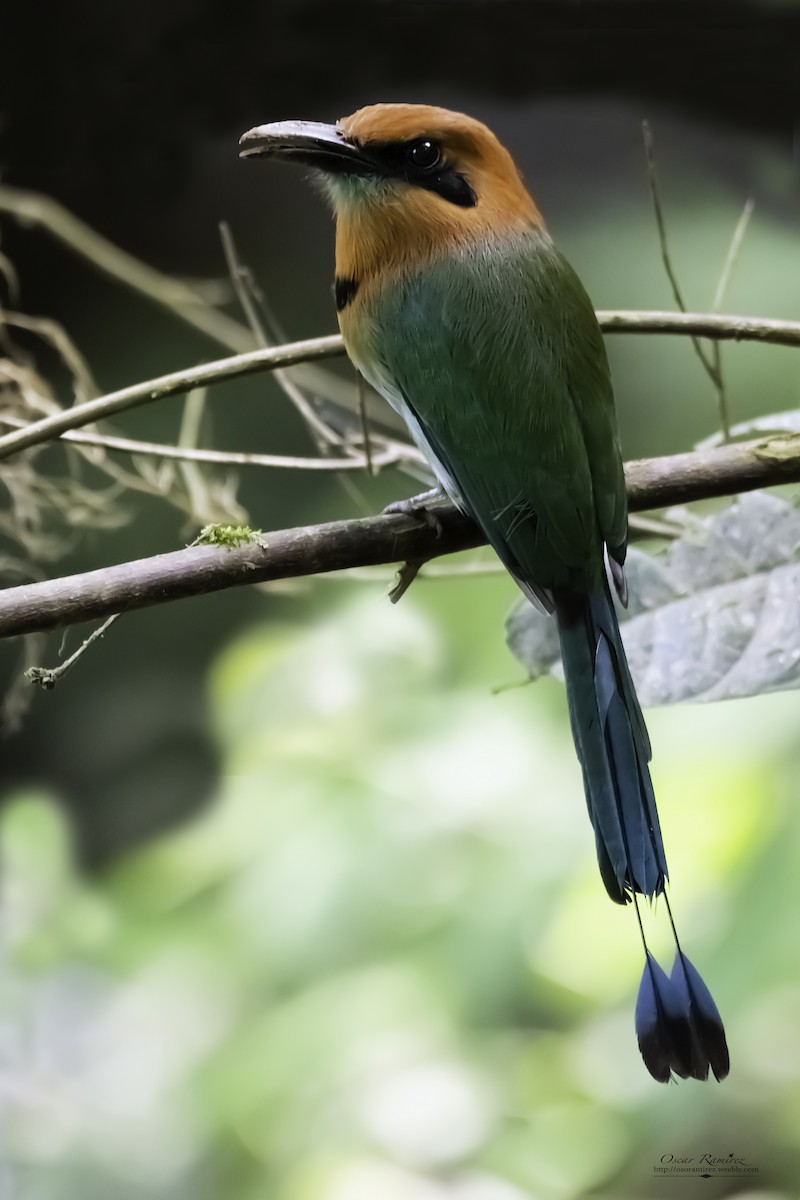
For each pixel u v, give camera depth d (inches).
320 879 398.6
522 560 264.1
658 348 527.2
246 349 424.5
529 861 383.6
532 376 265.6
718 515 285.0
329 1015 386.9
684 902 346.0
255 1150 391.2
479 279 273.1
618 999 362.0
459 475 270.5
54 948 435.2
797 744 352.5
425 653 426.0
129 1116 413.7
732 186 548.7
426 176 277.4
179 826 539.8
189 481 359.6
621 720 254.1
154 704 554.3
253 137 280.7
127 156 541.6
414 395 275.3
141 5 510.3
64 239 443.2
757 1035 347.9
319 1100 384.8
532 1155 374.9
